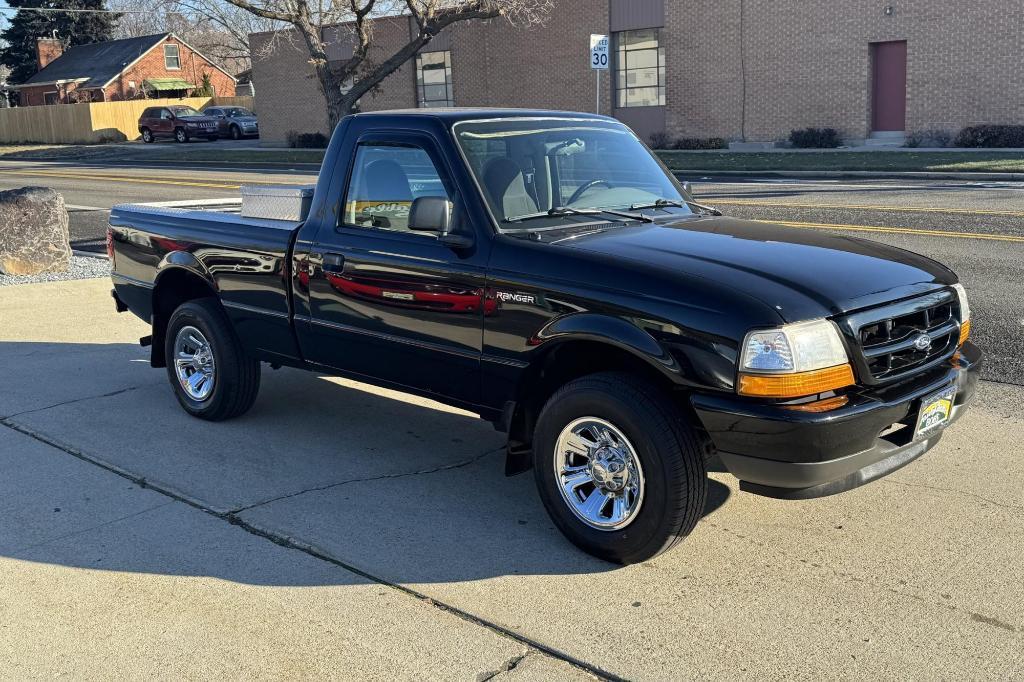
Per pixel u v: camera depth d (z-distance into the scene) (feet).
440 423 20.59
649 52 105.70
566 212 15.81
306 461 18.37
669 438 13.01
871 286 13.50
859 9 89.20
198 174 96.02
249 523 15.58
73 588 13.60
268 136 146.72
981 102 83.82
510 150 16.22
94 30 230.27
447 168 15.67
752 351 12.50
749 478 13.03
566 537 14.57
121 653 11.98
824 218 46.73
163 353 22.27
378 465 18.13
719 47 99.55
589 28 109.19
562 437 14.19
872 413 12.72
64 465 18.25
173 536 15.16
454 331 15.58
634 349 13.25
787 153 89.45
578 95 112.37
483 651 11.84
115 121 172.65
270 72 143.54
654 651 11.76
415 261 15.93
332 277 17.33
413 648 11.93
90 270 39.60
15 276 38.14
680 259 13.89
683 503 13.15
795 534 14.84
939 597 12.87
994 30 81.97
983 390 21.70
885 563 13.85
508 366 14.92
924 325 13.97
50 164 125.08
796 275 13.41
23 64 225.15
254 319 19.12
